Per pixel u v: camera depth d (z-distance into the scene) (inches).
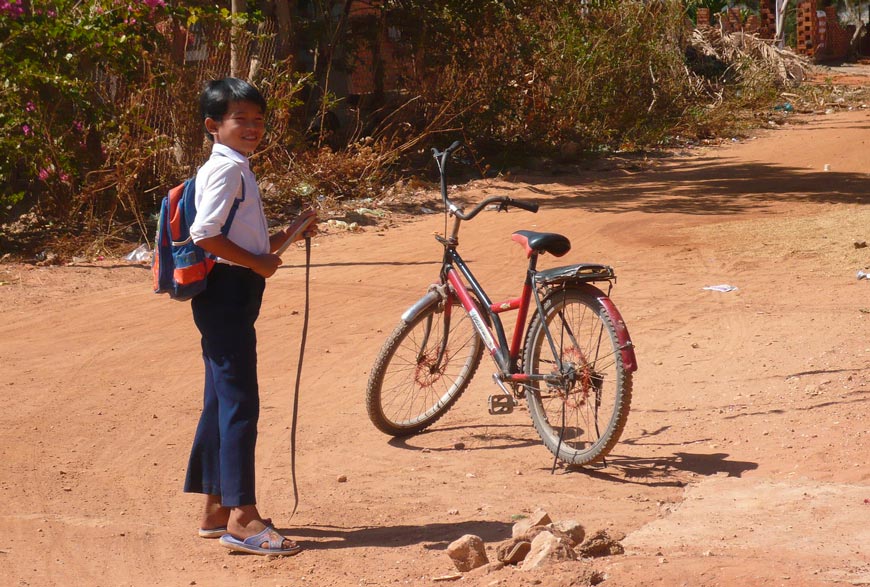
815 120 1248.8
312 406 299.9
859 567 161.3
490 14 887.1
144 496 227.1
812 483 215.0
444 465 248.4
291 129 707.4
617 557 173.3
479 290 261.3
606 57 1025.5
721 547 178.1
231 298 190.1
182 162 633.0
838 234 527.8
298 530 205.8
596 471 238.7
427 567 181.9
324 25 870.4
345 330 384.5
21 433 270.4
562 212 662.5
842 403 268.4
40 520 210.5
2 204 554.6
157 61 612.7
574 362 238.1
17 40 543.2
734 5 2340.1
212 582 179.2
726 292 420.5
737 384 297.4
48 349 359.6
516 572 167.8
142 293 449.7
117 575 183.0
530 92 946.1
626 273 469.1
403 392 273.7
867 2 2551.7
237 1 729.0
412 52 878.4
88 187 569.3
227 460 192.5
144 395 307.0
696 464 237.8
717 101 1268.5
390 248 544.4
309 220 205.9
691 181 807.7
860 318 361.7
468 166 872.9
